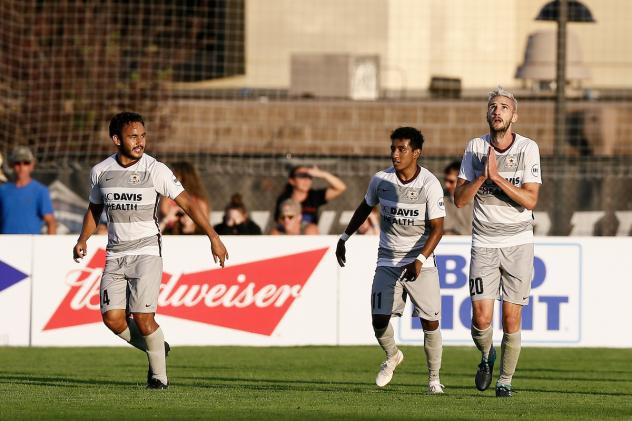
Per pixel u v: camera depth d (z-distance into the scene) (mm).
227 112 69000
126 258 27391
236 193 48719
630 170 52094
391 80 80875
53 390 27953
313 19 78750
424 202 28359
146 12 63344
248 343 42844
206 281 42750
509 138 26719
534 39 67500
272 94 72375
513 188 25906
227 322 42875
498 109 26312
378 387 30453
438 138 70625
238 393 27578
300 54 75312
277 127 69562
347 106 70688
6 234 44031
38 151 59906
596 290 42781
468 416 22969
